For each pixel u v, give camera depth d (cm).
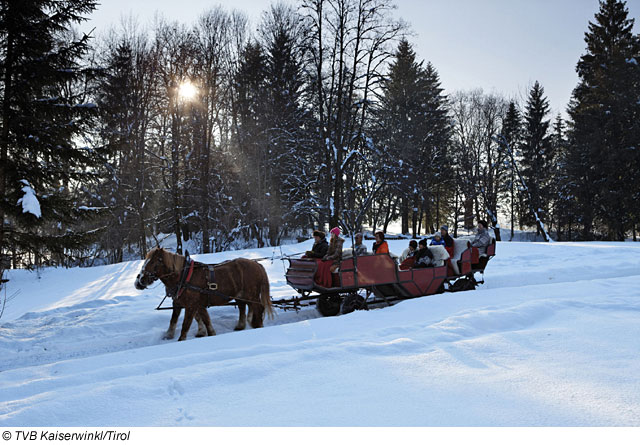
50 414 382
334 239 930
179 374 470
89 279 1795
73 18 1012
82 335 829
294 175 3022
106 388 432
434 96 4459
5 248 1010
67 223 1059
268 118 3197
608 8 4112
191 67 2777
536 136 4897
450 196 4634
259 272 865
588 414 360
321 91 2559
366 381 450
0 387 487
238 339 665
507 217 5412
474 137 4300
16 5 924
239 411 387
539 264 1700
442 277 1063
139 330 873
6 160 952
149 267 755
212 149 3238
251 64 3422
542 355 516
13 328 896
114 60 2739
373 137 2719
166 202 3278
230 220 3069
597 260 1709
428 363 498
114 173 2648
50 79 980
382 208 4172
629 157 3688
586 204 4100
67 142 1032
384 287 1012
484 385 430
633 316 698
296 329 707
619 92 3844
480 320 677
